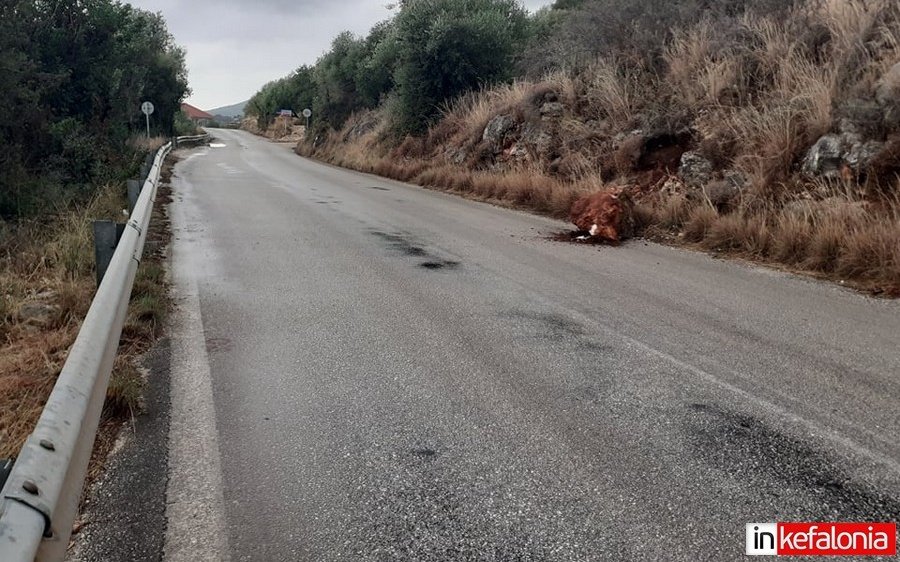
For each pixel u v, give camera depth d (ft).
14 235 25.50
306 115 133.90
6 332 14.65
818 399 11.77
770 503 8.48
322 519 8.02
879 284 20.13
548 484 8.84
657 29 42.73
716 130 32.94
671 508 8.32
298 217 34.45
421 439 10.10
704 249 26.76
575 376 12.76
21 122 43.32
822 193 25.55
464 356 13.82
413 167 62.69
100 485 8.67
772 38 34.65
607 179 38.42
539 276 21.62
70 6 65.36
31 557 4.82
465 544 7.56
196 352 13.75
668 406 11.41
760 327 16.17
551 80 51.11
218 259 23.16
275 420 10.68
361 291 19.16
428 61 69.10
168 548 7.43
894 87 25.49
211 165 81.61
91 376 8.07
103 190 38.34
